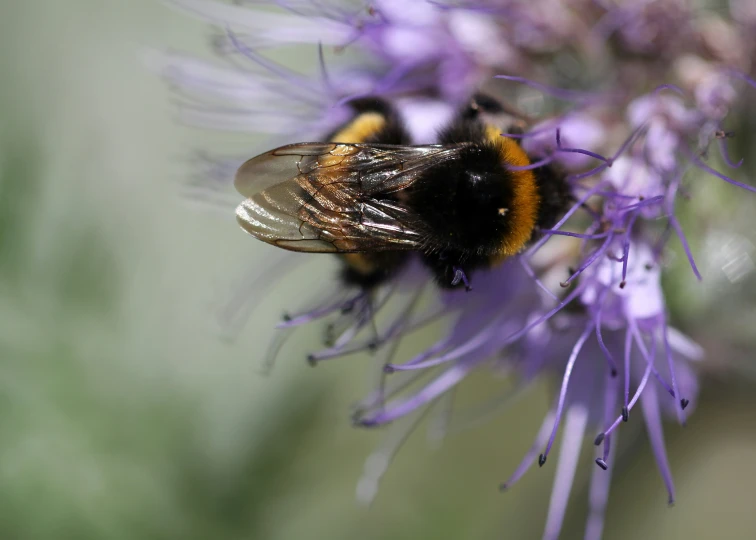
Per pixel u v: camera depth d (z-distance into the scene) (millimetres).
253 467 173
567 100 161
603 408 159
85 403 171
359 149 152
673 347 157
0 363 170
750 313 162
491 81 163
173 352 174
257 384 174
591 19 164
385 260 156
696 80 161
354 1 167
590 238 153
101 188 175
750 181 163
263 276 170
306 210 151
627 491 172
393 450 169
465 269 154
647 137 158
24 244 171
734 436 171
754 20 163
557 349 158
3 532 170
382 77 163
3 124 175
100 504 171
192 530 172
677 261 159
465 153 151
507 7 164
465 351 157
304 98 164
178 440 173
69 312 172
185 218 176
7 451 170
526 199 152
